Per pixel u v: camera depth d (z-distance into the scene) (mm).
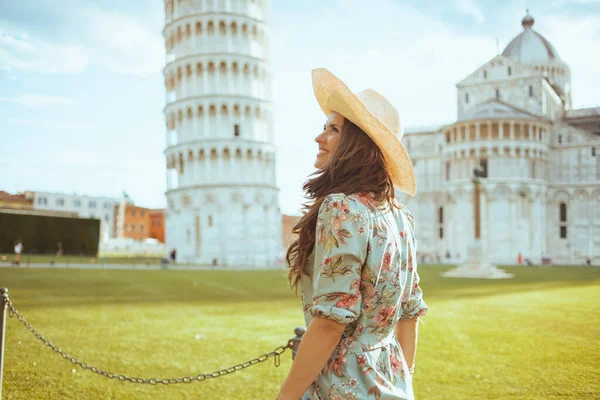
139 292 26453
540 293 26609
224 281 36125
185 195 85312
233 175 85062
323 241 2754
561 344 12219
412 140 110000
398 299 2922
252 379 9703
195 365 10734
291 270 3117
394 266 2875
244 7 90562
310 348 2664
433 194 96438
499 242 86188
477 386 8898
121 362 10891
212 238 82812
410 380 2996
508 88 95500
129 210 151125
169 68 91062
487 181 86625
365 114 2869
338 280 2670
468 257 47375
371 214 2814
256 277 41438
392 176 3230
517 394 8359
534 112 93125
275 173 91062
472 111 92438
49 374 9773
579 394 8211
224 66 88250
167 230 89438
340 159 3018
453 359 10906
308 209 3146
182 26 89500
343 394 2730
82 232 80625
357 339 2828
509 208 86562
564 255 90750
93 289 27500
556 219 91938
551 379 9141
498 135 87250
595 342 12414
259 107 88750
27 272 40062
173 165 89750
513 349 11758
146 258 83188
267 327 15359
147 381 6566
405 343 3342
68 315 17453
